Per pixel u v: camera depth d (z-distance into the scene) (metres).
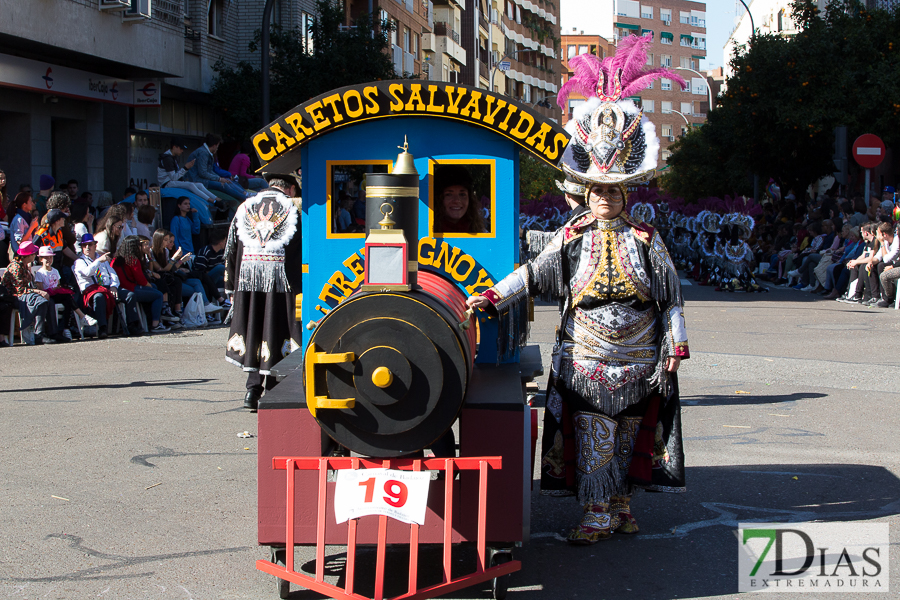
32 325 11.69
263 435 3.67
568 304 4.24
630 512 4.73
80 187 20.81
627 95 4.24
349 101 4.30
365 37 25.48
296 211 6.87
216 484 5.32
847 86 26.12
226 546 4.32
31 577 3.94
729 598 3.73
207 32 25.14
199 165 20.67
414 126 4.34
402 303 3.42
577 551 4.30
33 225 12.06
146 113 23.05
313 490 3.65
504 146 4.30
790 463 5.79
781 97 27.67
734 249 20.02
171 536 4.45
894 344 11.11
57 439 6.39
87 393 8.13
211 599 3.73
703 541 4.42
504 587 3.65
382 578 3.41
